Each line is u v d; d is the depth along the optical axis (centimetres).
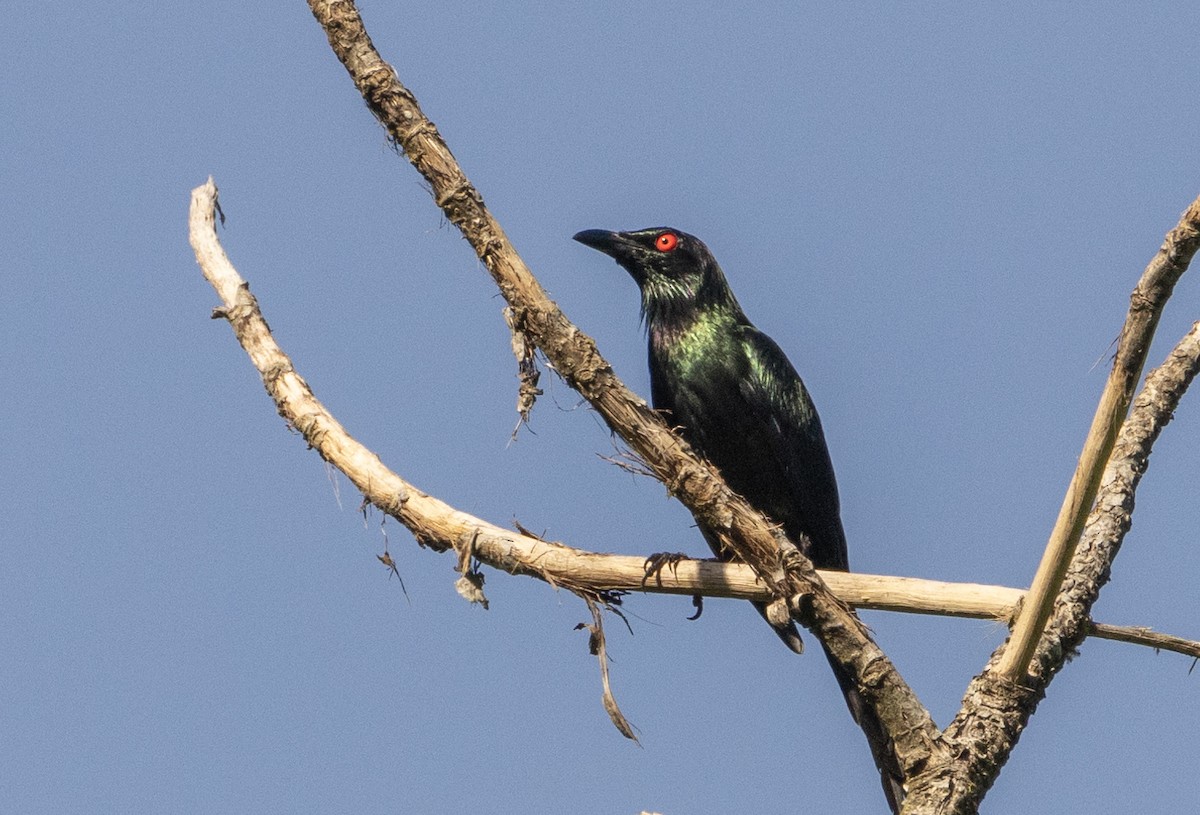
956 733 979
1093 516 1073
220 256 1156
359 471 1099
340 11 1014
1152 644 1016
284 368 1122
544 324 998
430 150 1000
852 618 1008
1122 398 867
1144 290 843
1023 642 966
